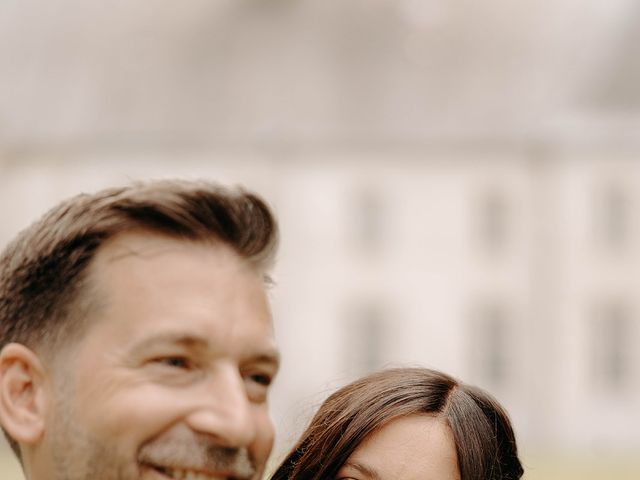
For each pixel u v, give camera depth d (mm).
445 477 2182
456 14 40219
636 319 32500
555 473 20547
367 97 37125
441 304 33750
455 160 34125
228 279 1849
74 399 1788
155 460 1749
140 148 37781
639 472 21094
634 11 38312
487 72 37906
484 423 2254
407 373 2361
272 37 40750
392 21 40469
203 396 1780
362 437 2215
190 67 40312
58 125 38438
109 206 1826
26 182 37656
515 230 33531
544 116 35438
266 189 35688
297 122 37031
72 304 1807
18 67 41094
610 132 34062
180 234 1840
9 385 1854
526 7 40188
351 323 34188
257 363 1885
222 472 1775
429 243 34031
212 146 37125
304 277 34531
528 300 33219
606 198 33188
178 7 42812
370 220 34688
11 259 1891
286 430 3020
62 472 1797
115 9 42844
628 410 31984
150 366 1776
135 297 1793
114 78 40281
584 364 32500
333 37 40406
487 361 33281
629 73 36750
